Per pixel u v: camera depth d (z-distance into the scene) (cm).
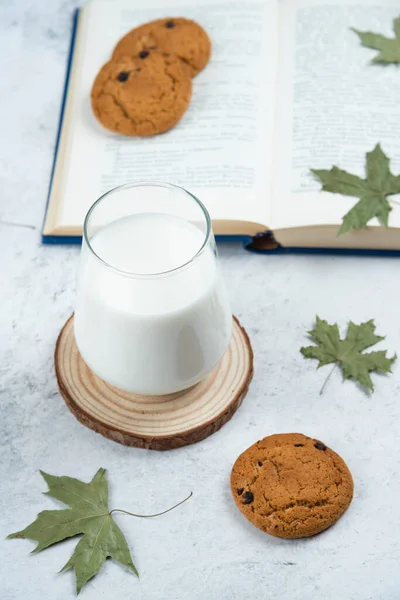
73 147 93
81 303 75
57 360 82
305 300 88
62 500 77
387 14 99
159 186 76
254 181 90
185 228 76
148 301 73
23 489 79
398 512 77
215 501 78
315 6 99
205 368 77
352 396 83
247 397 83
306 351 84
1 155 95
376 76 95
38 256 90
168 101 93
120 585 75
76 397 80
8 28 104
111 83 94
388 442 81
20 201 93
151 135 93
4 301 88
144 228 76
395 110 93
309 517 76
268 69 96
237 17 99
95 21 100
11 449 80
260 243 91
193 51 96
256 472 77
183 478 79
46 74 100
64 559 76
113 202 76
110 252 76
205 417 79
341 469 77
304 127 93
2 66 101
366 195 88
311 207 88
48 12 105
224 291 77
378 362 83
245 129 93
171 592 75
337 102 94
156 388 77
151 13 101
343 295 88
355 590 75
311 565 76
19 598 74
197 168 91
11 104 98
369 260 90
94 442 81
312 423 81
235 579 75
